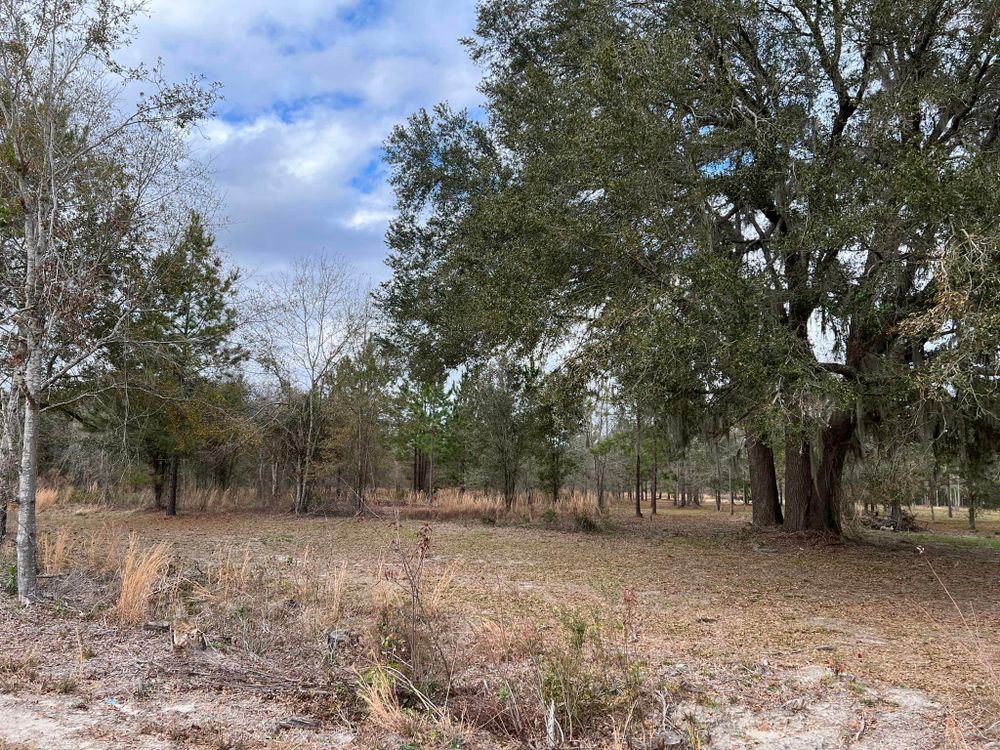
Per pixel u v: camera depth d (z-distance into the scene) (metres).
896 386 10.75
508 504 22.77
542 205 11.89
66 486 26.22
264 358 20.58
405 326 18.33
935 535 20.75
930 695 4.83
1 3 7.91
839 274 12.13
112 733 3.83
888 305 10.86
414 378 18.70
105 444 21.09
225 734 3.90
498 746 3.89
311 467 22.36
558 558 12.48
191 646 5.72
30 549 7.24
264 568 9.12
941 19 12.06
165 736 3.82
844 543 15.36
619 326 10.49
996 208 8.44
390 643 4.87
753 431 11.77
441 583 7.30
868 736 4.04
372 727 4.10
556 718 4.04
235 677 4.96
